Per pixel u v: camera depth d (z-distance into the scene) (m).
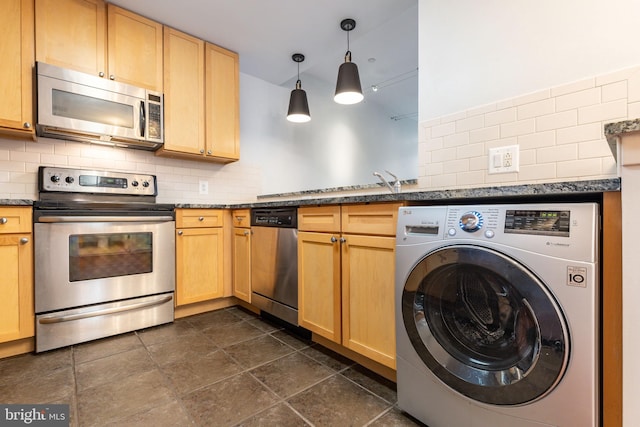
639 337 0.69
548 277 0.81
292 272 1.89
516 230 0.87
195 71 2.50
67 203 1.79
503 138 1.49
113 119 2.09
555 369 0.80
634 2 1.17
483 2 1.57
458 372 1.00
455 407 1.02
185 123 2.44
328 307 1.63
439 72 1.74
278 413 1.19
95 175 2.17
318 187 4.00
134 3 2.12
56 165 2.14
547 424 0.82
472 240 0.95
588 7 1.26
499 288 0.93
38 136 2.07
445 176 1.70
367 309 1.41
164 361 1.61
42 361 1.60
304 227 1.79
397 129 5.41
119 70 2.13
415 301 1.12
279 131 3.49
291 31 2.46
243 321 2.22
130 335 1.96
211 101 2.59
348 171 4.50
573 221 0.79
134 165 2.47
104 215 1.91
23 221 1.66
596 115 1.24
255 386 1.38
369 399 1.29
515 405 0.88
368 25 2.38
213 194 2.92
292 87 3.69
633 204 0.70
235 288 2.49
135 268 2.05
